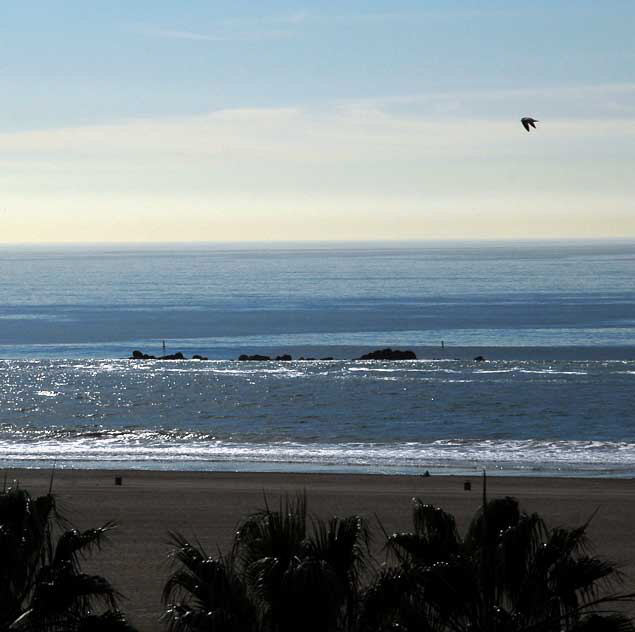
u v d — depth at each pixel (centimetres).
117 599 3002
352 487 4950
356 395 8988
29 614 1836
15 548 1831
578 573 1833
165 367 11600
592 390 9194
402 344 15962
